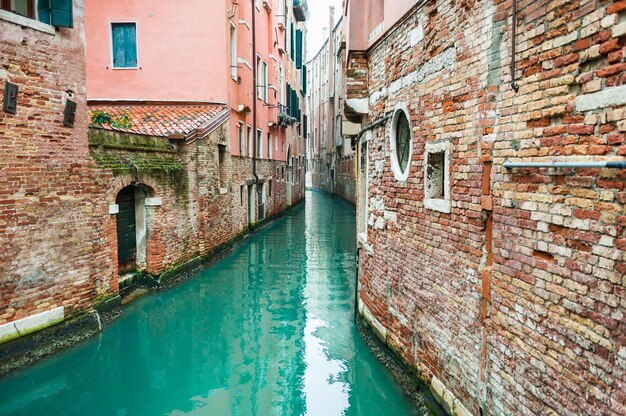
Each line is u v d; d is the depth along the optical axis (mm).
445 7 4691
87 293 7418
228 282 11133
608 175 2740
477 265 4207
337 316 8836
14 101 6199
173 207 10680
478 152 4121
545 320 3301
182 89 14531
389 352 6484
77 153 7227
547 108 3230
